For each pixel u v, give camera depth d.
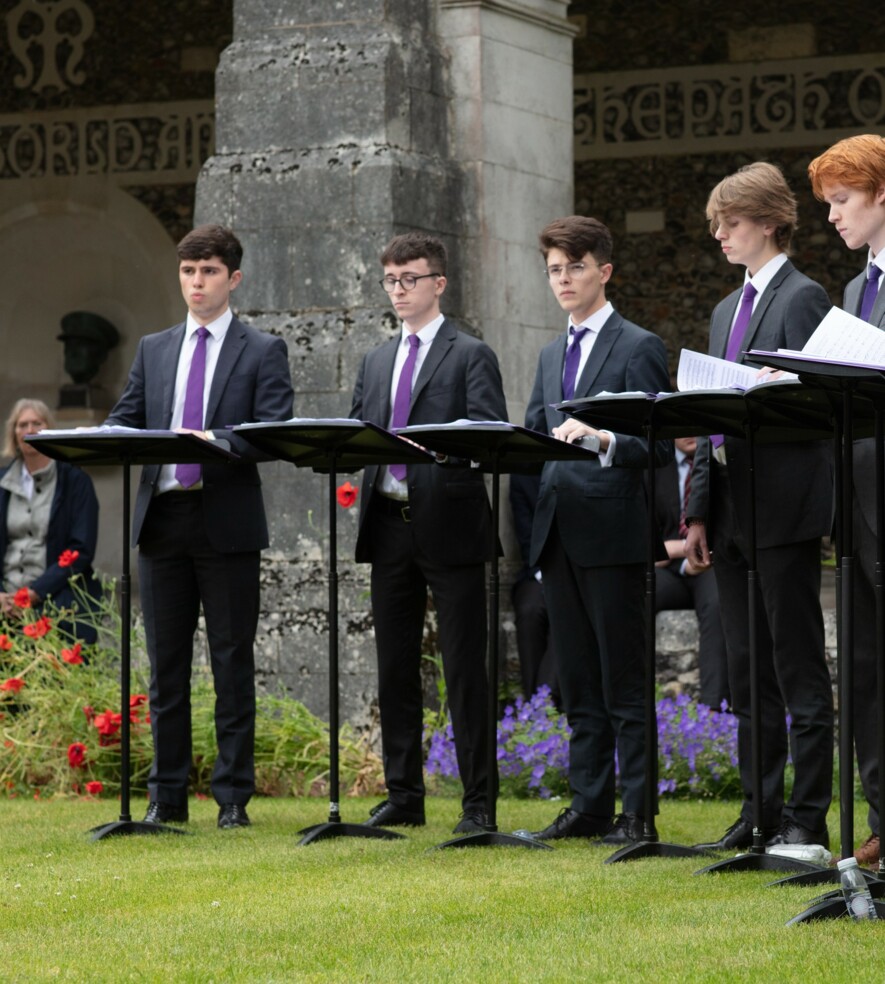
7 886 5.66
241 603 7.23
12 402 19.25
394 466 7.13
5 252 18.84
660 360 6.80
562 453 6.29
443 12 10.27
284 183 9.91
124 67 18.36
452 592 7.05
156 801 7.24
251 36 10.18
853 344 4.99
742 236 6.28
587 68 17.31
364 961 4.47
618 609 6.71
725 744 8.72
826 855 6.03
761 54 16.89
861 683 5.91
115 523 18.58
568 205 10.88
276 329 9.88
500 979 4.22
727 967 4.32
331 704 6.79
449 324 7.20
